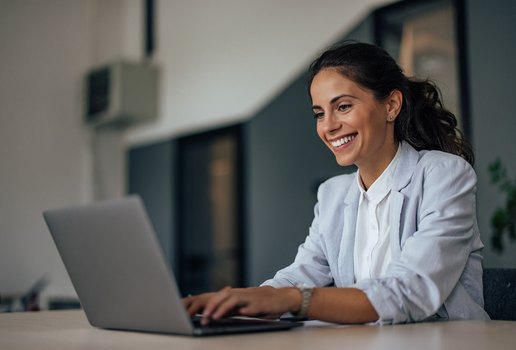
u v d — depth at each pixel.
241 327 1.02
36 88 5.31
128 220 0.98
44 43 5.38
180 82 5.32
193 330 0.98
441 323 1.21
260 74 4.63
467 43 3.37
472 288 1.44
